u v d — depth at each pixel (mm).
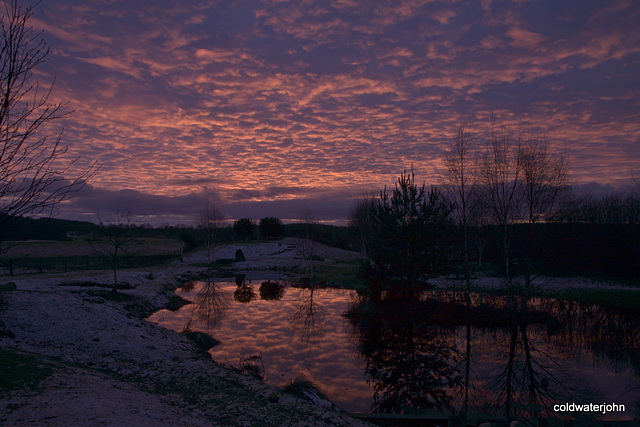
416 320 21641
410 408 10336
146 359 10789
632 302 25219
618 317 22125
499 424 8500
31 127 5312
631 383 12445
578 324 20875
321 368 13695
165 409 6938
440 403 10898
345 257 62125
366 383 12367
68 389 6453
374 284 24141
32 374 6910
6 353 8180
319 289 34406
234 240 75625
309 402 9812
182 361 11109
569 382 12680
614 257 34531
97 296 21391
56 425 4688
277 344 16625
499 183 23703
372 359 14875
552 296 27516
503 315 21859
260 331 18891
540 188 22625
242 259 55312
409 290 23344
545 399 11164
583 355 15711
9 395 5660
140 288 28047
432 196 23719
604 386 12242
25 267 36281
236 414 7688
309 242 67438
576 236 35250
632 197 42125
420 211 23766
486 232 38125
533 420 8828
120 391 7324
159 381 9219
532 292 22125
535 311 22750
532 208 22781
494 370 13852
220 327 19578
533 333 19438
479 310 22703
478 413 10164
